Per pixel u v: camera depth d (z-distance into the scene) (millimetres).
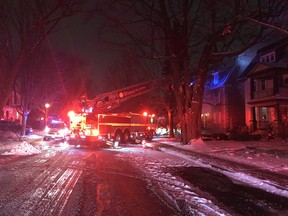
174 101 35875
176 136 39781
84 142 22641
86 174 11664
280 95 33594
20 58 19922
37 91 37312
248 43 20328
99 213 6957
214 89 49719
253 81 38281
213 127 49594
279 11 16297
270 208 7504
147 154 18812
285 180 10219
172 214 6945
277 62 35438
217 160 15203
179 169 13102
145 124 28375
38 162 14805
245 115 43031
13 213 6930
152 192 8977
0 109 19969
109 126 23703
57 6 18125
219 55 21500
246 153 17688
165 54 25703
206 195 8719
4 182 10102
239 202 8016
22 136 35875
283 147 20875
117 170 12656
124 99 24172
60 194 8617
